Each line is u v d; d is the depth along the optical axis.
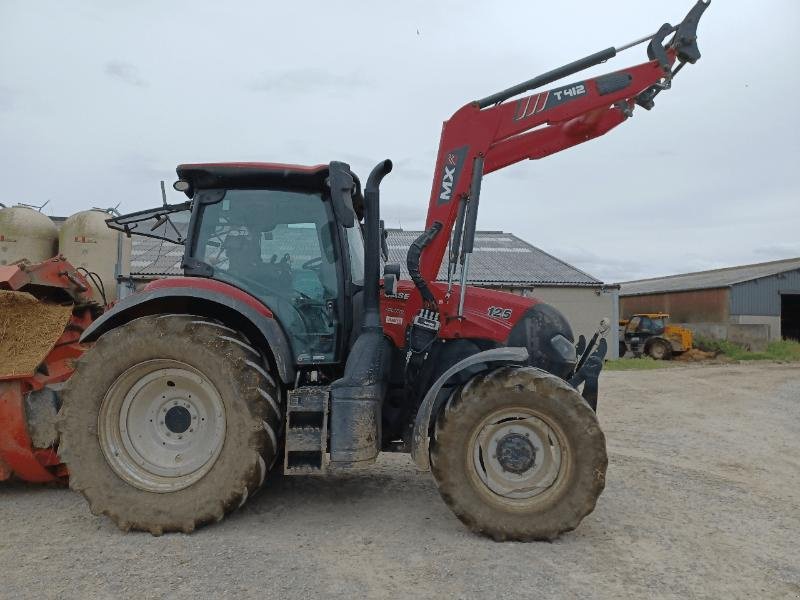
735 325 28.64
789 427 8.41
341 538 3.83
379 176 4.31
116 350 3.98
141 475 3.98
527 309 4.60
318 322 4.50
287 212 4.57
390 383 4.64
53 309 4.88
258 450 3.92
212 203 4.54
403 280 4.87
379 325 4.28
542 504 3.80
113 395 4.02
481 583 3.19
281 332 4.29
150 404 4.12
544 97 4.66
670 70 4.68
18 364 4.48
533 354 4.54
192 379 4.06
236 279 4.50
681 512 4.49
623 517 4.34
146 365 4.01
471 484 3.85
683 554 3.65
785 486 5.29
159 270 14.83
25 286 5.00
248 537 3.83
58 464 4.66
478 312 4.58
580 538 3.89
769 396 11.94
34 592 3.06
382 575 3.29
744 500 4.84
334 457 3.87
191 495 3.90
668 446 7.05
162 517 3.87
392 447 4.59
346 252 4.57
